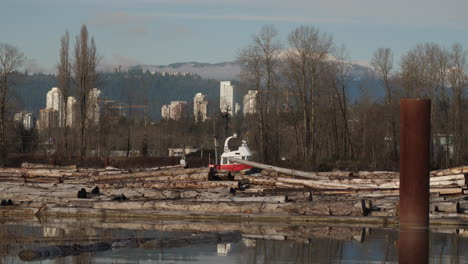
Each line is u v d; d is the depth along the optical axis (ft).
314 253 102.58
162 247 106.52
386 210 152.05
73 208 158.92
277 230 131.54
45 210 159.53
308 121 426.10
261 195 165.27
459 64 455.22
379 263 94.27
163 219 151.84
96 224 140.77
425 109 118.73
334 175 213.87
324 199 164.76
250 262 94.12
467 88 458.91
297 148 448.65
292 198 161.99
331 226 138.82
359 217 145.48
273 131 456.04
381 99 496.23
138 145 561.84
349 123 506.07
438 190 171.22
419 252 103.91
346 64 453.58
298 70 420.36
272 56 427.74
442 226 139.64
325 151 476.54
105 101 520.01
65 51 445.78
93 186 177.58
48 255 96.94
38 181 210.18
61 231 126.82
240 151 255.91
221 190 173.17
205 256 98.37
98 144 476.54
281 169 215.92
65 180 210.79
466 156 427.74
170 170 202.39
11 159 386.52
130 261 92.99
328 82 436.35
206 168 201.46
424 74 456.86
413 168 120.88
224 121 579.48
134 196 172.45
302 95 419.13
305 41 420.77
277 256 99.40
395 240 116.78
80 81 434.30
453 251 105.09
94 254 98.53
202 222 146.00
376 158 432.66
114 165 371.97
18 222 144.15
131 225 138.72
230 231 123.65
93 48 441.68
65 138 431.84
